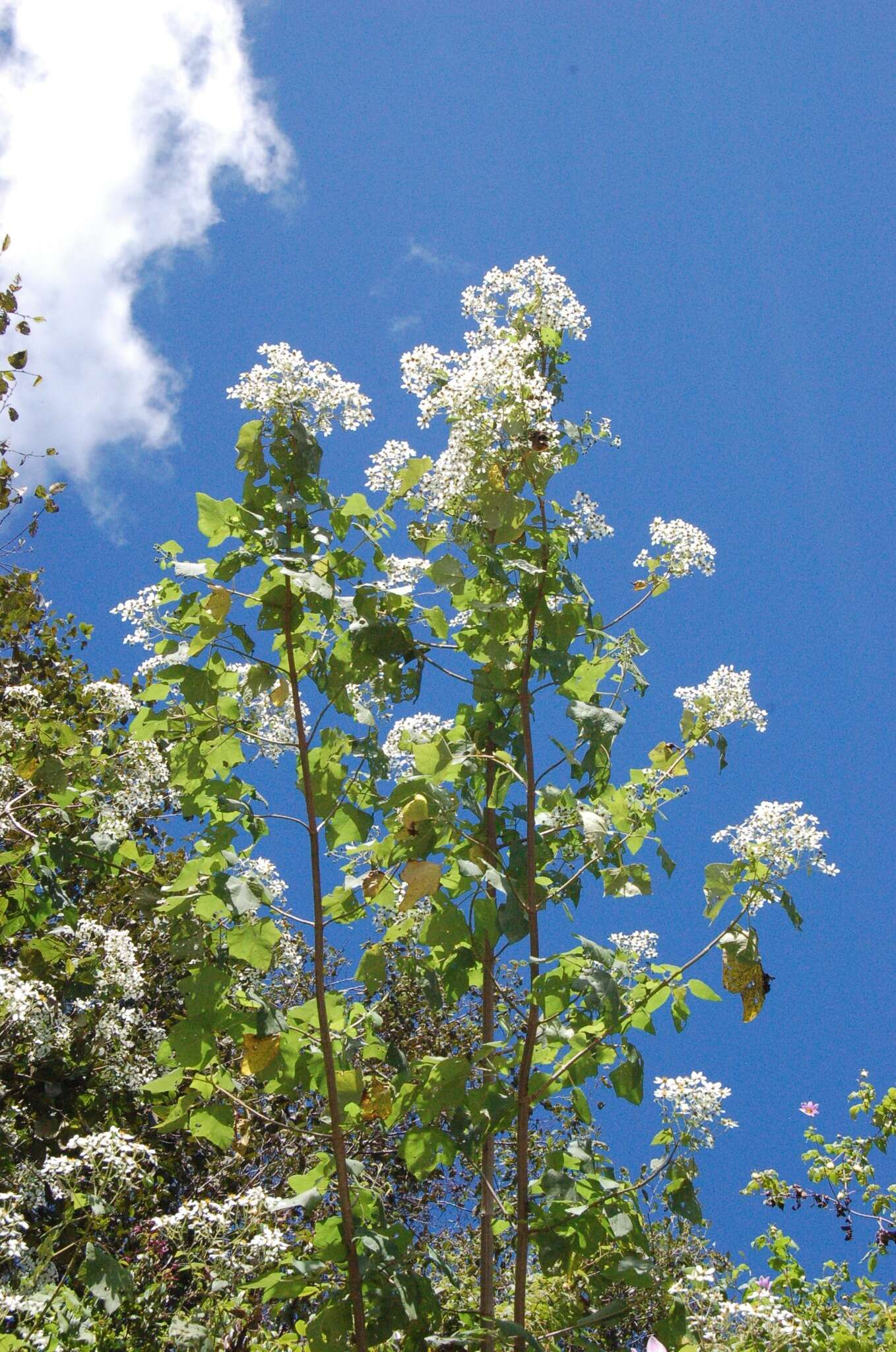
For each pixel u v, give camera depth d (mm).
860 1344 4590
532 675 4602
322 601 4176
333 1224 3957
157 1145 7195
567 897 4215
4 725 6727
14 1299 4180
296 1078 4086
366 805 4617
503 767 4551
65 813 6590
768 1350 4133
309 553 4258
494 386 4219
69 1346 4273
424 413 4355
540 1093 4055
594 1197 3957
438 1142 4109
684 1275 4469
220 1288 4273
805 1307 5035
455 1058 3932
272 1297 4066
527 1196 4043
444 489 4414
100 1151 4656
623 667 4660
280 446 4293
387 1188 4633
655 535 4820
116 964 6543
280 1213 6297
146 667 4488
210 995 3949
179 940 4133
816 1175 5918
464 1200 8023
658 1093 3893
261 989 5551
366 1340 3785
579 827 4422
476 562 4539
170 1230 4555
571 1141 4406
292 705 4391
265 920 4055
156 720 4348
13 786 7027
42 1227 5844
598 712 4180
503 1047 3992
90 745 7137
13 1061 6230
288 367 4336
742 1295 4848
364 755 4273
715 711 4500
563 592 4578
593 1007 3812
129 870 7215
